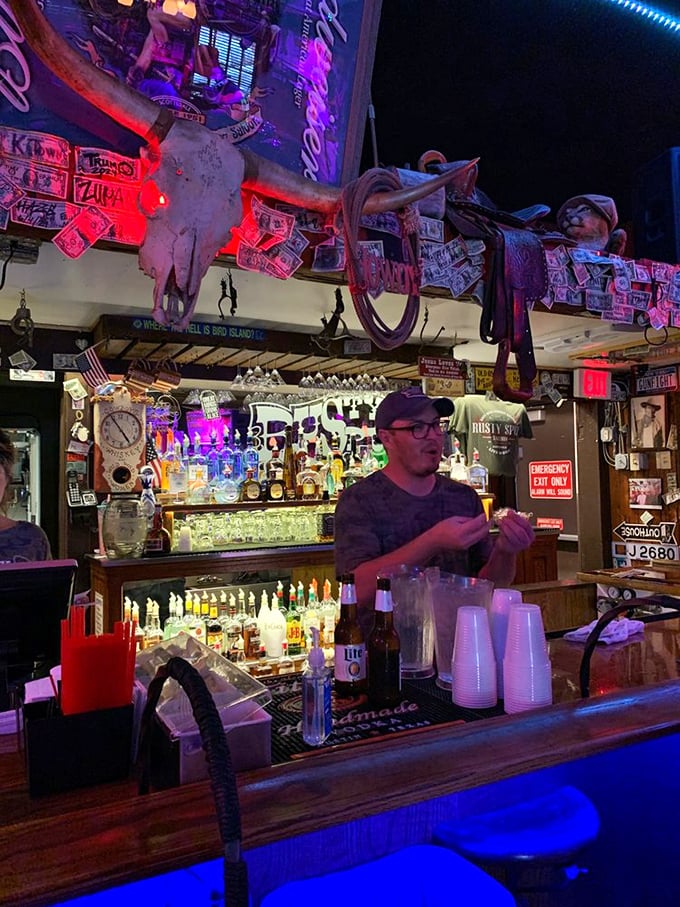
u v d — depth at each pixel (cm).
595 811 115
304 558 379
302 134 255
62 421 398
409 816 98
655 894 123
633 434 586
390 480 228
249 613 389
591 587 357
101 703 114
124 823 85
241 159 193
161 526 363
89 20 213
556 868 110
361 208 216
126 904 79
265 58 245
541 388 553
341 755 105
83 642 114
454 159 601
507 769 103
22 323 291
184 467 409
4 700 139
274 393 453
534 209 296
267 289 316
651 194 375
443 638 158
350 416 478
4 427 403
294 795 92
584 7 490
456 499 235
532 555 509
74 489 383
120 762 114
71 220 185
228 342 366
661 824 123
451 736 112
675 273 319
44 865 76
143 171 195
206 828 84
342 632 154
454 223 255
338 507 226
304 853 90
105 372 347
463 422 523
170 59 227
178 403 430
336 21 260
